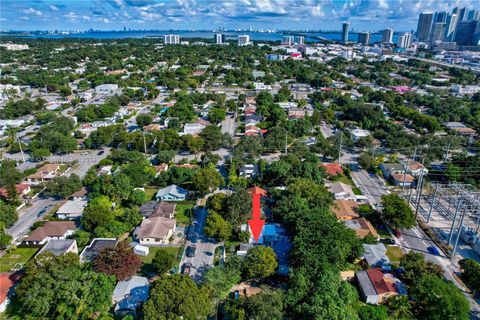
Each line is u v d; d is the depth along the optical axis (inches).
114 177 3895.2
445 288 2265.0
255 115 7190.0
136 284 2497.5
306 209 3186.5
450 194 3718.0
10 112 7091.5
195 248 3105.3
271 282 2662.4
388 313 2359.7
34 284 2269.9
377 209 3794.3
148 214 3580.2
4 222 3280.0
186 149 5575.8
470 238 3211.1
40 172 4495.6
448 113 7293.3
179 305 2071.9
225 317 2325.3
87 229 3270.2
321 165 4566.9
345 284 2347.4
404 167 4665.4
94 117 7126.0
